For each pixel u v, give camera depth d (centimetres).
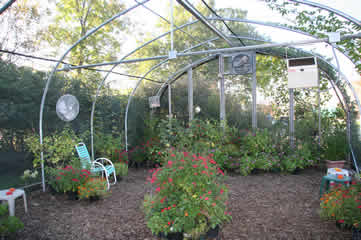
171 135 716
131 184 568
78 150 552
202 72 777
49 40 456
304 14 460
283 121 707
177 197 312
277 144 667
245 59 722
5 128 450
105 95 671
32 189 503
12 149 464
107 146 667
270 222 359
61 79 548
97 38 490
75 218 384
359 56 502
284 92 702
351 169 622
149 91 816
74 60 527
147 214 328
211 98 768
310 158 643
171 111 825
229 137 694
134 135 788
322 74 668
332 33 394
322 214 359
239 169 638
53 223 367
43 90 510
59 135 542
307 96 686
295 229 336
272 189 509
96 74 611
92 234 333
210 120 750
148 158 729
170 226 296
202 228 289
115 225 359
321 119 675
